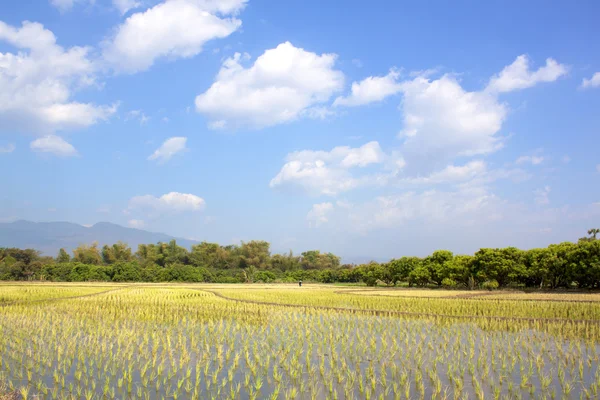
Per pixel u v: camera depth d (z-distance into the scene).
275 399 15.90
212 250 142.38
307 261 157.12
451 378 18.44
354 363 21.09
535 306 40.69
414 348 24.03
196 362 21.34
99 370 19.77
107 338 26.12
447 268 74.56
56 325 30.34
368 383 18.02
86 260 128.38
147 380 18.31
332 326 31.09
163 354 22.34
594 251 60.31
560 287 69.00
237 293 59.91
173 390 17.23
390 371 19.70
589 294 56.53
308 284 99.38
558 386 17.62
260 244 146.25
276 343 25.45
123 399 16.22
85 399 16.12
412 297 52.47
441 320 33.62
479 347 24.27
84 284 84.56
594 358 21.72
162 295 55.50
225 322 33.06
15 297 49.59
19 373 19.28
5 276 101.31
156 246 139.62
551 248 68.25
